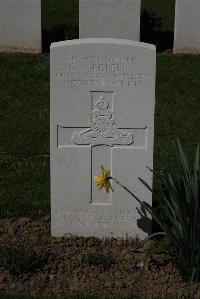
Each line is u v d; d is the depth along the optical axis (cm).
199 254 242
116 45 259
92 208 274
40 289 244
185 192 245
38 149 369
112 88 263
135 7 494
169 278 250
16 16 495
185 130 393
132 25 497
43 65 474
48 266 256
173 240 249
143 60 260
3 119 405
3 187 324
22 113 413
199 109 421
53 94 264
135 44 259
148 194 272
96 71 262
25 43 499
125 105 265
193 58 492
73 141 269
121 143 268
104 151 270
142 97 263
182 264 248
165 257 257
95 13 495
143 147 268
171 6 612
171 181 251
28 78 456
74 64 261
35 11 494
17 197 314
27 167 346
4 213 300
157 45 530
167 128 395
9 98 430
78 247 271
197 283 246
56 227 277
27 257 252
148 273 253
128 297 238
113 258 262
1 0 493
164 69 471
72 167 271
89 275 252
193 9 496
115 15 495
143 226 274
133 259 262
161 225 250
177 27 499
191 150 364
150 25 554
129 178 271
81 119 266
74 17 580
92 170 271
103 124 267
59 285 246
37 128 395
